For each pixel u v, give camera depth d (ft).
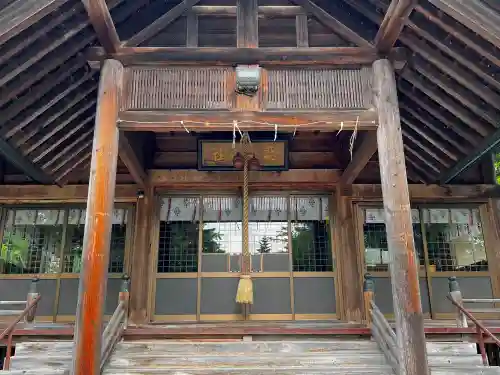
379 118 17.83
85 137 24.20
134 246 27.25
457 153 23.75
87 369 14.75
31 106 19.49
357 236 28.37
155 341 20.30
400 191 16.78
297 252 28.04
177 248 27.99
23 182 28.84
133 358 18.65
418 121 23.03
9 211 28.86
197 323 26.16
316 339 20.90
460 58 17.29
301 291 27.30
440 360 19.11
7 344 19.71
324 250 28.17
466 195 28.89
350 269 27.20
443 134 22.41
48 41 16.89
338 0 20.38
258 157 26.96
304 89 18.34
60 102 20.22
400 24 17.01
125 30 19.52
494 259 28.17
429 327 21.40
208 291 27.20
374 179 28.91
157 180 28.25
